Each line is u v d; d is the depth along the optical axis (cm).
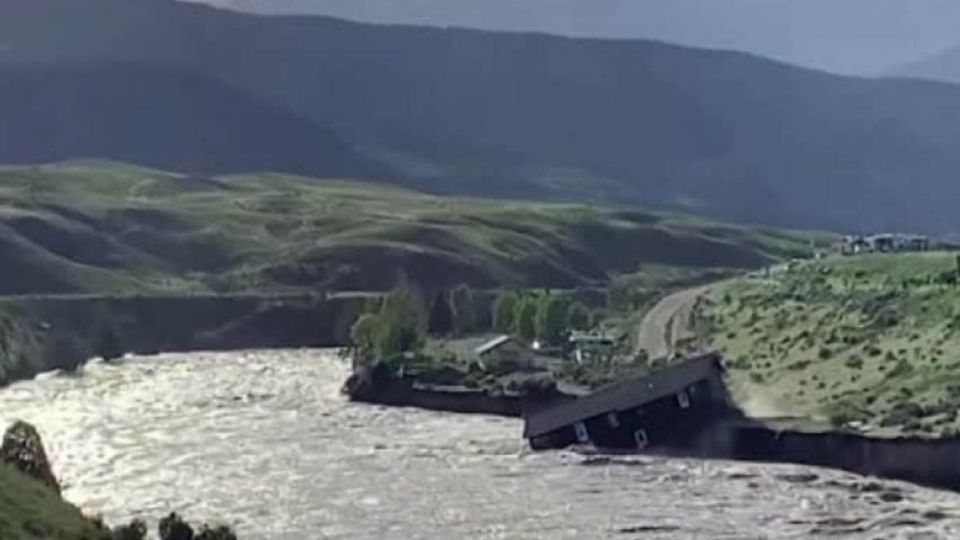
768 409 18175
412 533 12256
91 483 14712
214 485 14662
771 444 16825
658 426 17938
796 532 12419
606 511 13425
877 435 15812
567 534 12281
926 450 15100
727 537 12156
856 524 12788
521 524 12738
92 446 17625
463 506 13650
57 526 7212
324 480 15138
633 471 16088
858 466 15800
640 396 18038
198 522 12412
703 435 17538
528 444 18238
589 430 18112
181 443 18038
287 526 12494
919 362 18700
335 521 12775
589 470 16162
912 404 16925
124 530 8056
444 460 16900
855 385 18675
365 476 15488
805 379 19725
